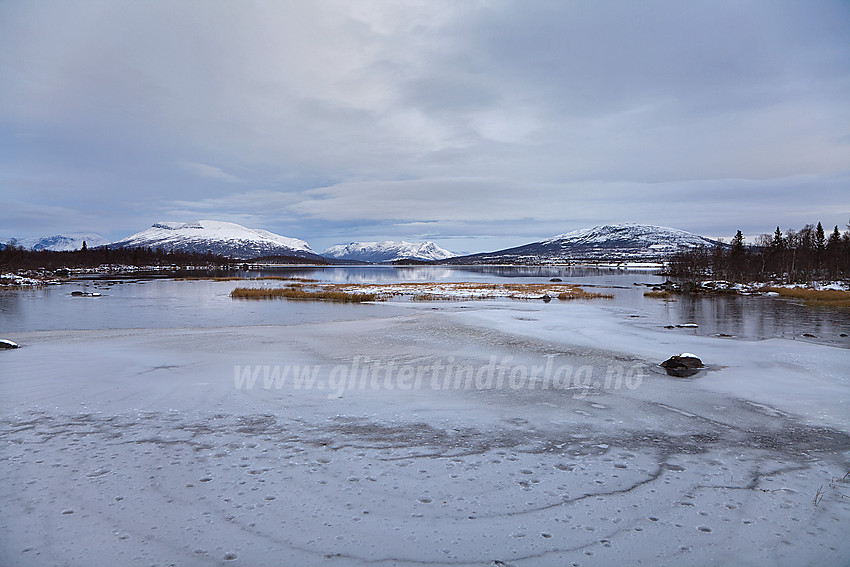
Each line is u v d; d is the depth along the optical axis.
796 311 28.94
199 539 4.29
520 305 33.09
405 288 51.03
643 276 102.12
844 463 6.13
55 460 6.02
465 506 4.95
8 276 69.75
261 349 14.84
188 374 11.18
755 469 5.93
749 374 11.50
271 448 6.53
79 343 16.23
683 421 7.89
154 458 6.13
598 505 4.99
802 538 4.37
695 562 4.01
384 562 3.99
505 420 7.92
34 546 4.16
